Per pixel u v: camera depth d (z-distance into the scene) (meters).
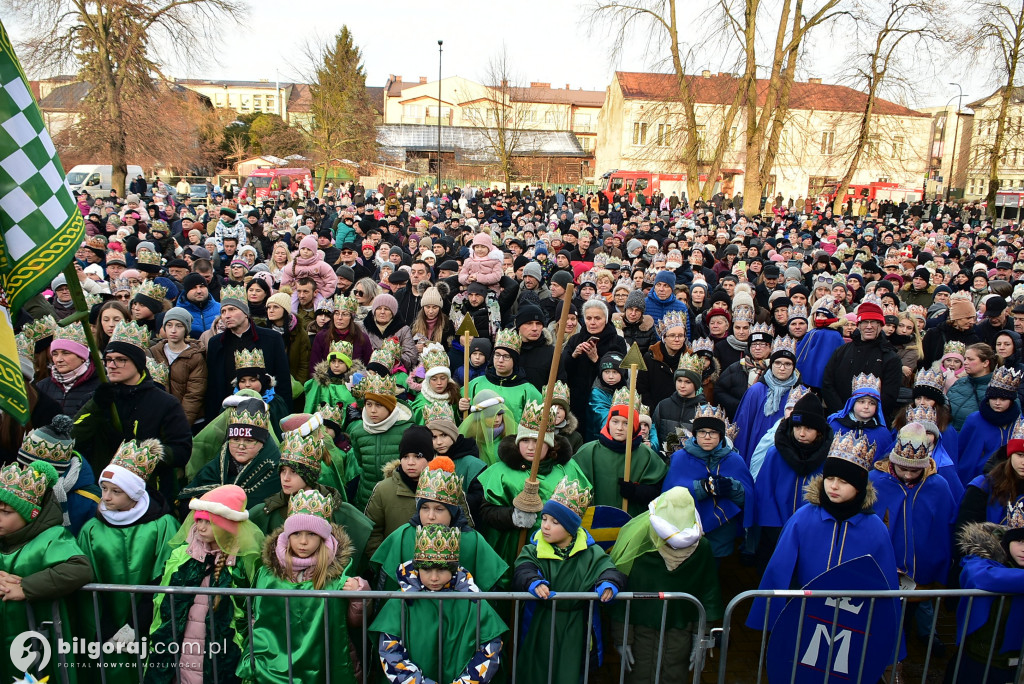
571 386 7.17
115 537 3.91
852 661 3.89
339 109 49.75
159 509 4.11
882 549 4.18
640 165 46.69
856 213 43.06
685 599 4.21
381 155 57.72
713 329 7.84
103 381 4.72
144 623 3.92
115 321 6.69
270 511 4.25
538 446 4.42
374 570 4.41
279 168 53.50
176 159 32.03
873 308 6.73
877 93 35.75
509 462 4.91
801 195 56.53
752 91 31.00
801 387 5.96
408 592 3.65
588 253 15.32
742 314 7.41
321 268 9.45
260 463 4.57
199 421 6.32
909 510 4.96
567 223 20.52
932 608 4.99
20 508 3.54
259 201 27.16
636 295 7.98
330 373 6.59
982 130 39.56
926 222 29.16
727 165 52.50
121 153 28.78
